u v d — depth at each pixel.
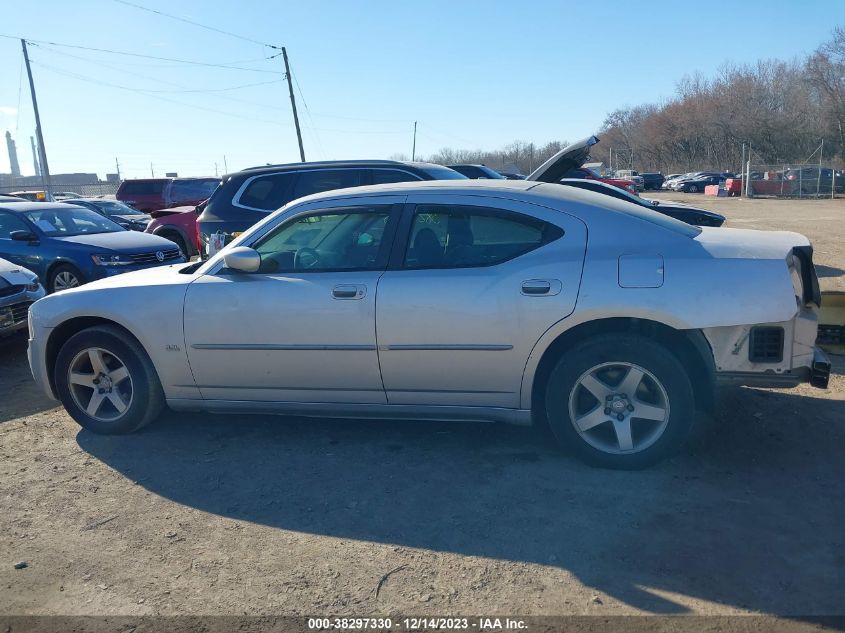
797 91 63.91
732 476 3.89
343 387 4.30
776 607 2.77
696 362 3.96
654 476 3.91
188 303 4.48
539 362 3.99
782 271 3.73
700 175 53.56
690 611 2.76
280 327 4.29
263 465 4.30
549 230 4.04
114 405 4.80
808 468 3.96
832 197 36.59
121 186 22.20
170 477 4.17
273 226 4.55
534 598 2.88
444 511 3.63
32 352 4.98
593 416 3.96
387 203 4.34
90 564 3.26
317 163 8.56
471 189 4.26
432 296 4.04
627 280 3.80
